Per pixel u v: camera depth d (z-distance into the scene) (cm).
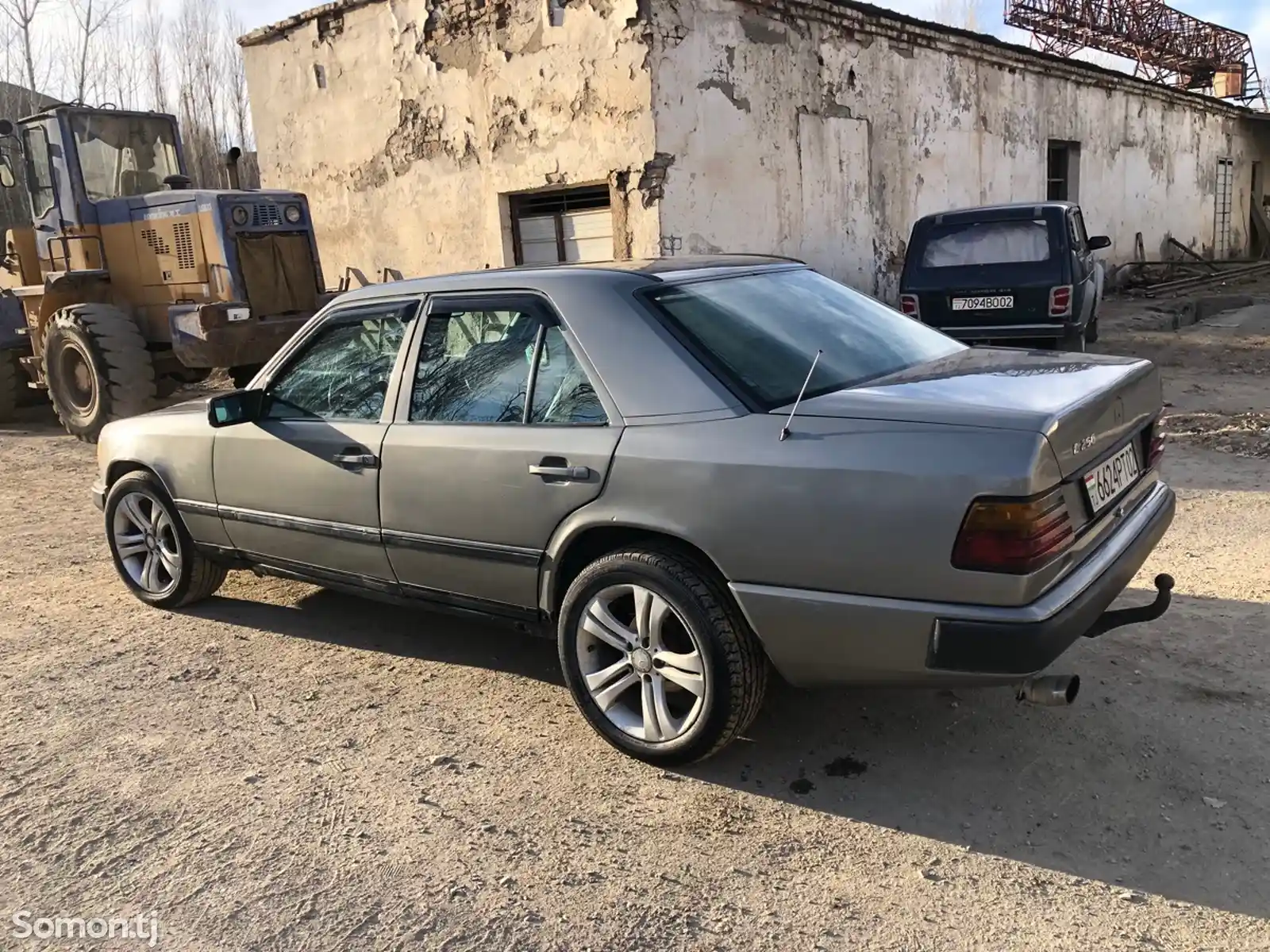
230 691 409
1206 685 368
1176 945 242
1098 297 1102
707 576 314
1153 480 360
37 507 745
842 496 283
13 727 382
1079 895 262
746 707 314
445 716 379
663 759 331
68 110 975
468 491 360
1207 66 2997
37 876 290
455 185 1145
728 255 427
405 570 393
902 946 246
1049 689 285
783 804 311
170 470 475
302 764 346
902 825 297
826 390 319
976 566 267
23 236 1083
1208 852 277
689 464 308
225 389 1214
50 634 480
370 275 1268
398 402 391
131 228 986
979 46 1448
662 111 955
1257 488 615
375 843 298
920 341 390
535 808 313
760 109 1069
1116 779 314
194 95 3161
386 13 1154
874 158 1262
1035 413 275
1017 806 303
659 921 259
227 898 276
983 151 1514
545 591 352
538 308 357
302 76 1268
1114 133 1952
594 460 327
